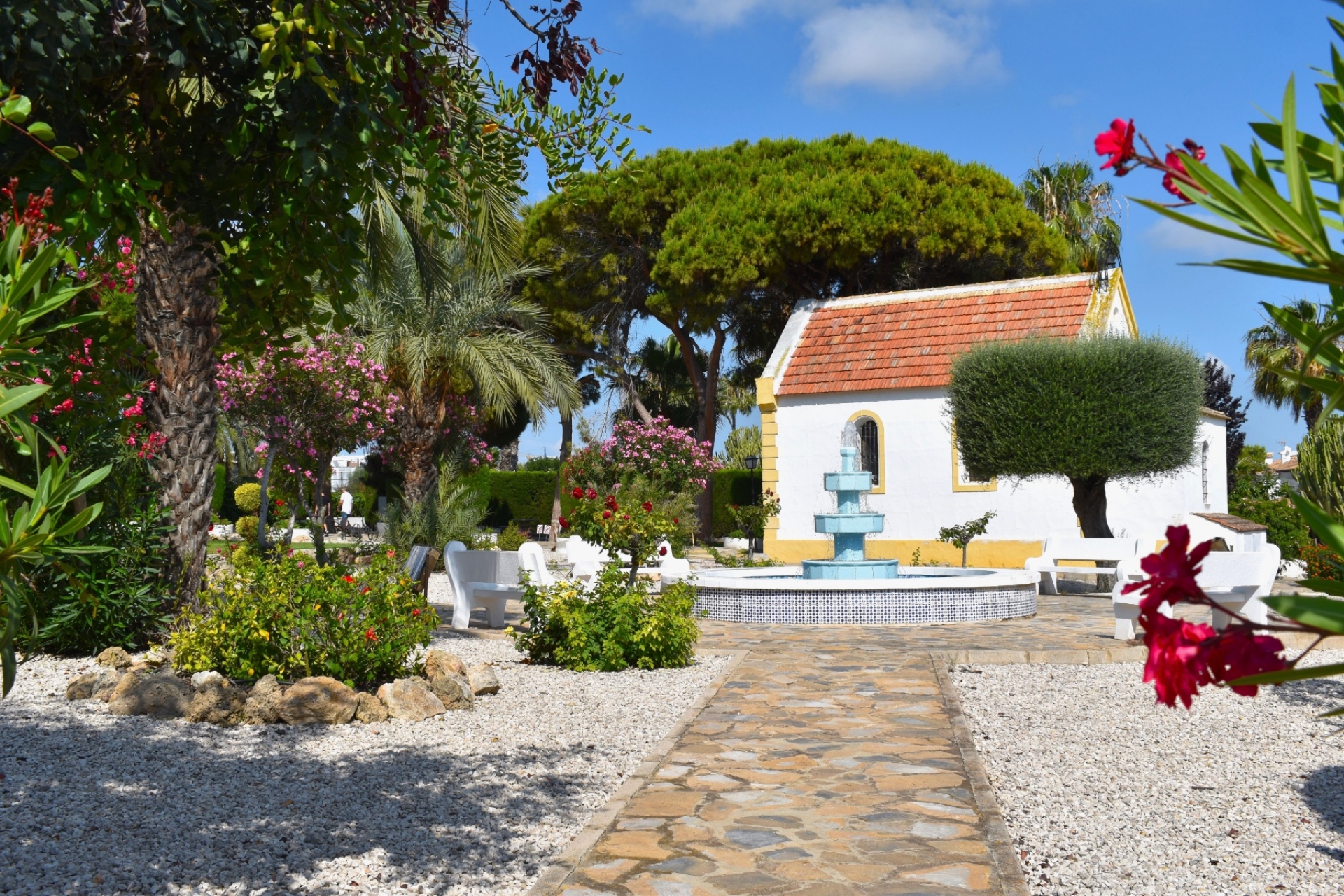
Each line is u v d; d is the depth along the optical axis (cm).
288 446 1892
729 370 3591
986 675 887
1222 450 2572
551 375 2220
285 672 741
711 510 3406
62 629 825
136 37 343
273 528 2434
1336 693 773
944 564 2188
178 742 605
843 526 1435
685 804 489
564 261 3059
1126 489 2148
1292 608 124
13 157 334
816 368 2448
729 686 819
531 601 964
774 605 1303
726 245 2806
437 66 443
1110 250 3144
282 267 445
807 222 2770
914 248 2906
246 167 418
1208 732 656
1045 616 1364
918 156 2948
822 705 736
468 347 2030
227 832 448
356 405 1916
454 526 1859
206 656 749
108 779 523
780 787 518
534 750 610
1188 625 136
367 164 427
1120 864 417
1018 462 1775
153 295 867
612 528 962
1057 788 528
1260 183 126
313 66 355
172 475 877
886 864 405
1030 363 1761
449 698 725
